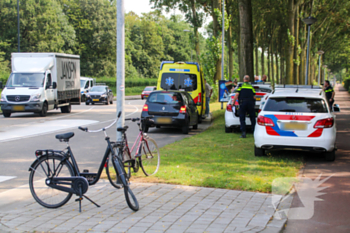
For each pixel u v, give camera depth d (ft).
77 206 16.62
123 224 14.32
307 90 29.43
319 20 134.51
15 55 67.26
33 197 17.10
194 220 14.61
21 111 62.08
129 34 269.85
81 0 227.40
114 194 18.28
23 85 63.57
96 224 14.35
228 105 42.91
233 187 19.06
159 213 15.46
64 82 71.26
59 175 16.92
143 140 21.70
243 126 38.47
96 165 25.57
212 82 103.96
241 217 14.90
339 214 15.75
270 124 26.61
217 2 98.17
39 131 44.37
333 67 289.12
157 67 295.69
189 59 326.65
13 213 15.79
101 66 228.22
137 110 83.46
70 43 211.20
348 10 128.06
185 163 25.04
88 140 37.81
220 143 34.47
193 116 46.55
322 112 26.27
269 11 123.03
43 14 185.68
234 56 281.13
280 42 155.33
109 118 62.23
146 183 20.07
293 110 26.58
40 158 17.08
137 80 230.27
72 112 76.43
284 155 28.71
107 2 233.14
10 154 29.94
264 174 21.83
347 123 53.62
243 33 59.06
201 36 157.07
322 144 25.62
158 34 306.96
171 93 44.01
